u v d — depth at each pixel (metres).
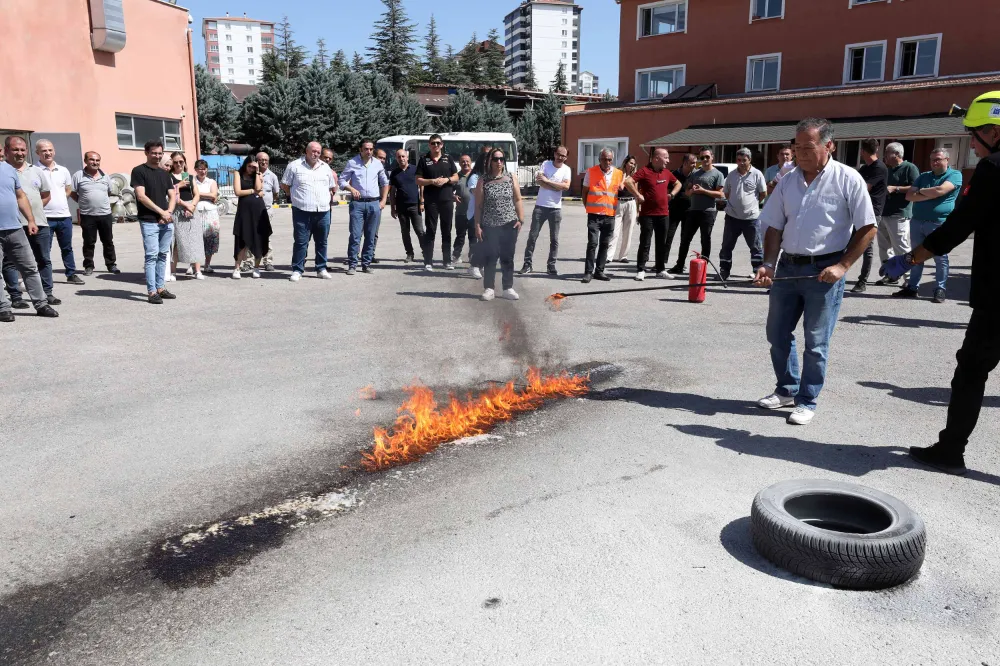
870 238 4.22
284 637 2.49
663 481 3.72
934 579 2.86
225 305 8.44
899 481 3.72
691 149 31.92
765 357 6.21
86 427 4.51
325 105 40.66
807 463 3.95
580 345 6.61
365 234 10.98
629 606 2.66
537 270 11.53
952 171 8.24
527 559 2.97
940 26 27.06
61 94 20.38
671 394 5.18
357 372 5.71
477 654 2.39
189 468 3.91
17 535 3.20
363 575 2.87
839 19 29.44
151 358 6.12
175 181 9.96
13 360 6.03
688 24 33.88
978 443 4.25
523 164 53.00
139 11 22.45
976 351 3.62
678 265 10.98
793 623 2.57
